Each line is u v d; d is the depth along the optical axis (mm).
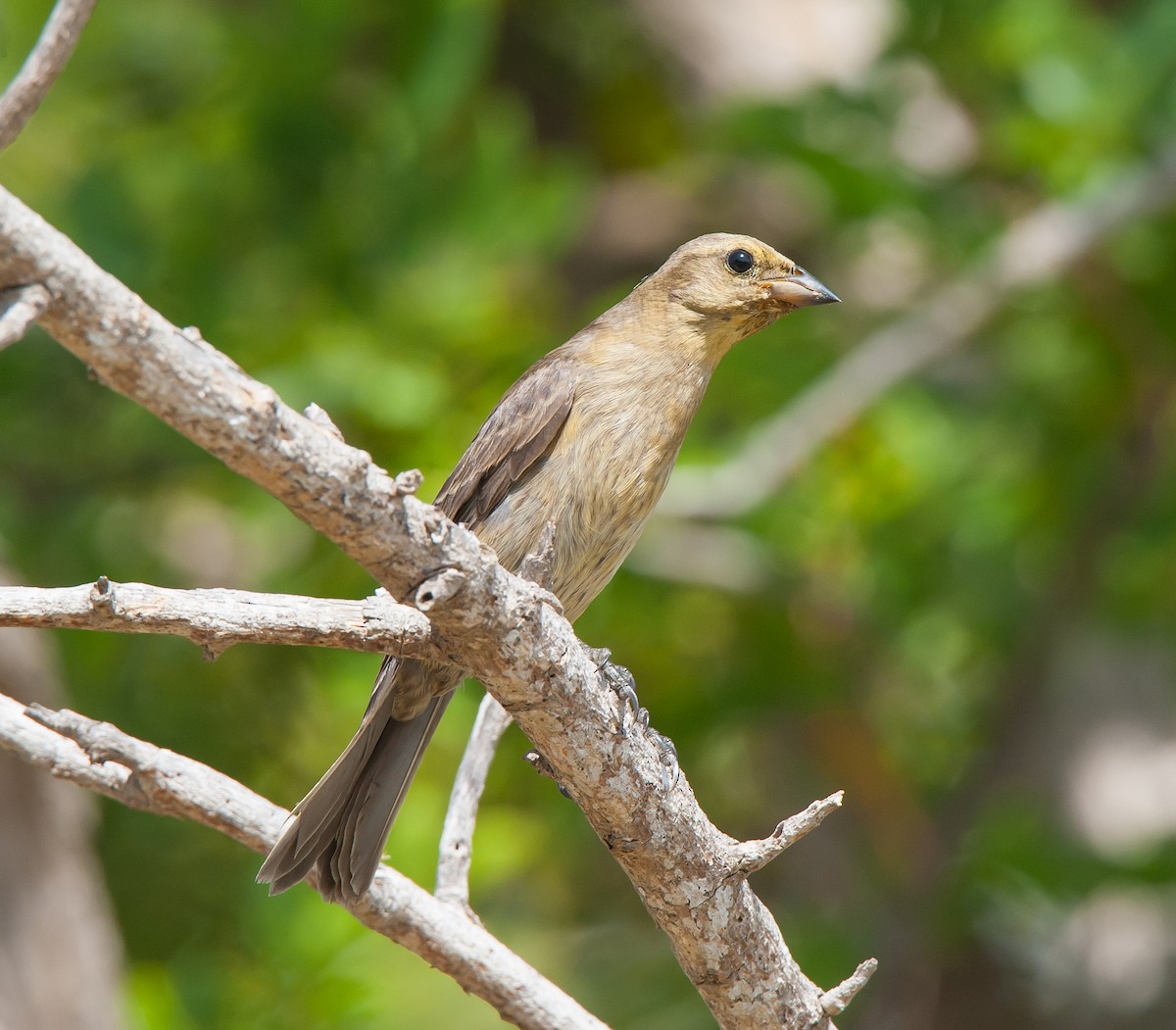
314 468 4504
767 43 15531
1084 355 12883
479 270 11523
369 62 11875
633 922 13875
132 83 13844
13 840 10102
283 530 11953
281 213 11609
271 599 5035
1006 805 12672
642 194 16281
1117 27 12359
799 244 15523
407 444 10938
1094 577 12766
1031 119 11797
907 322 11891
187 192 11727
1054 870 12102
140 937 11828
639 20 15508
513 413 7535
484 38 11672
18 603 4676
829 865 14344
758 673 12523
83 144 13414
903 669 13641
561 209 11617
